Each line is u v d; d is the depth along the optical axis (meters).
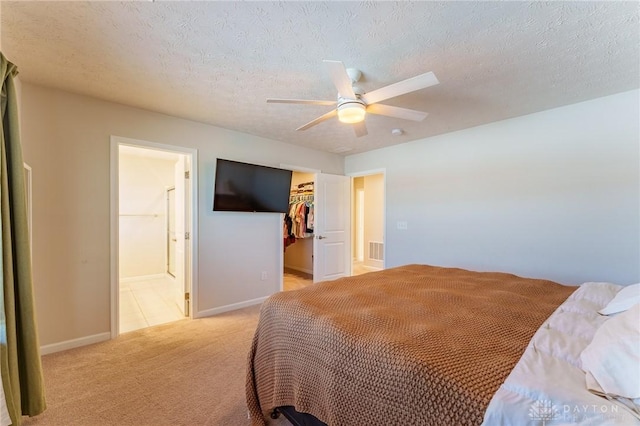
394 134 3.85
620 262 2.64
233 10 1.55
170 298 4.21
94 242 2.74
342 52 1.95
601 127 2.71
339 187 5.02
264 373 1.68
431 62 2.07
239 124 3.46
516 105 2.87
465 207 3.66
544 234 3.06
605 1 1.47
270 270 4.16
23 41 1.83
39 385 1.68
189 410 1.78
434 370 0.97
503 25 1.67
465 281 2.22
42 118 2.48
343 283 2.15
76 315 2.65
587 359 0.92
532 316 1.46
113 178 2.84
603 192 2.71
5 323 1.48
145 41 1.84
